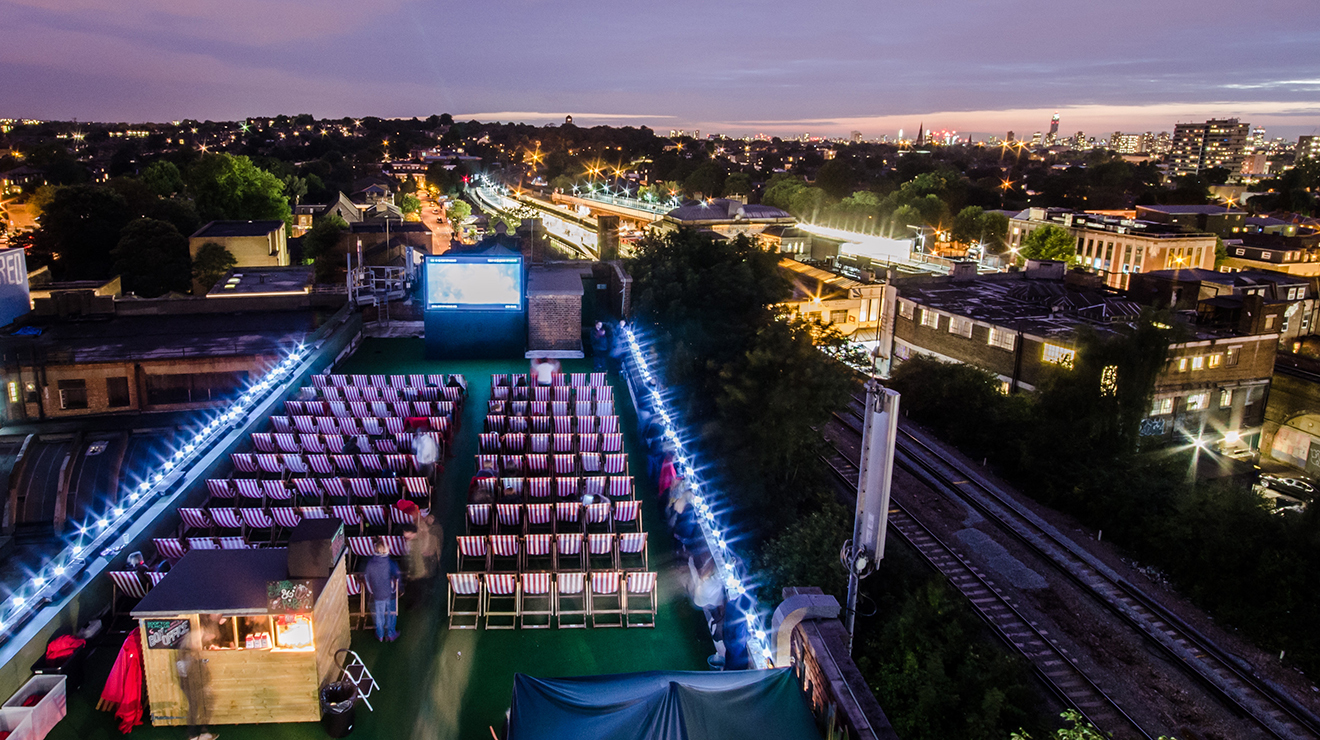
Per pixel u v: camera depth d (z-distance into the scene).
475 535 18.12
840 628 12.35
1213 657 26.31
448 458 22.73
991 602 28.55
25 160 186.75
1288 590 27.86
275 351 40.19
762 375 28.62
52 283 55.16
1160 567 32.28
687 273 34.41
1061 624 27.69
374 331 37.00
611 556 17.80
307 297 45.91
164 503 17.38
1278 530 29.88
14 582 31.03
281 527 17.67
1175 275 64.94
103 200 79.38
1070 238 110.31
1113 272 106.00
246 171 104.38
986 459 42.94
